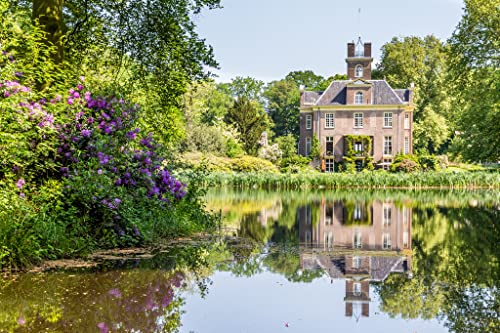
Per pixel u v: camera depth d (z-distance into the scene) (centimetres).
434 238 899
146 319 394
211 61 1191
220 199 2000
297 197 2173
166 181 862
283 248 764
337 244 815
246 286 512
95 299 446
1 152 617
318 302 454
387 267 620
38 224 590
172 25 1147
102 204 680
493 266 624
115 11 1159
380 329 375
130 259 631
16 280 507
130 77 1212
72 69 1002
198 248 739
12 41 700
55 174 707
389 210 1523
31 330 362
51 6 911
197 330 371
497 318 401
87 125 753
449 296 474
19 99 639
